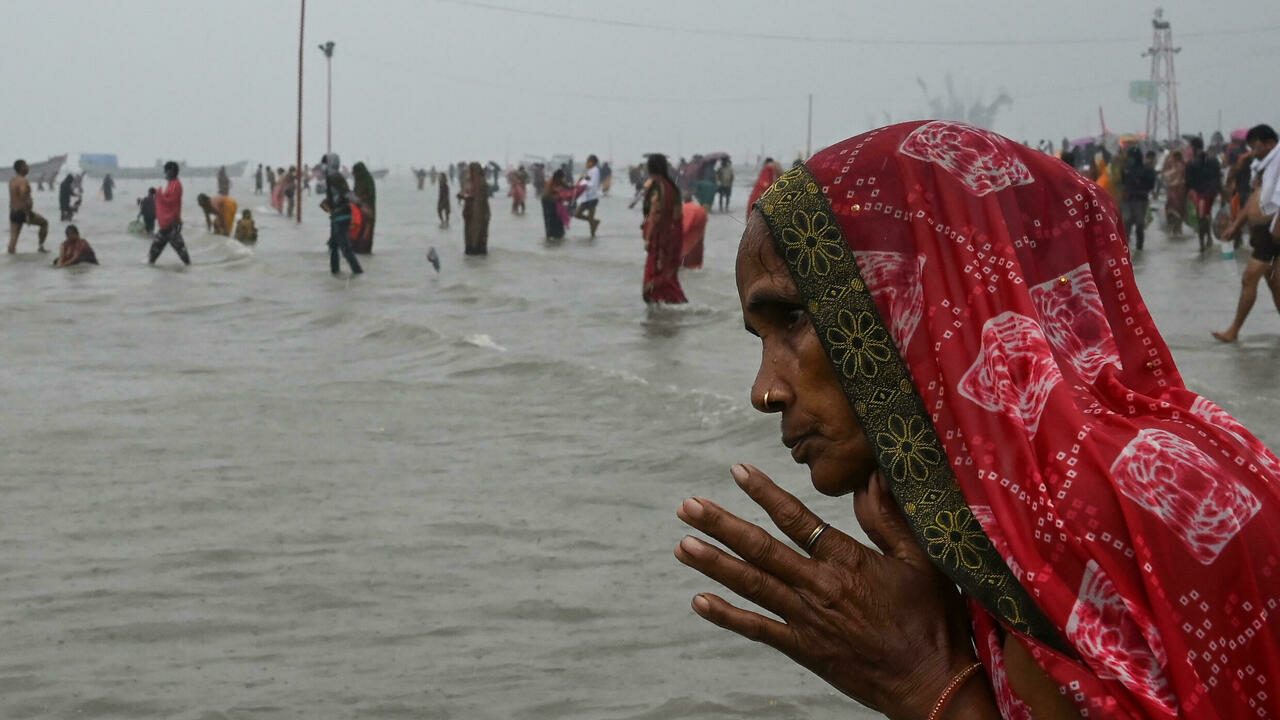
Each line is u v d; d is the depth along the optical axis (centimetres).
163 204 2105
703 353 1009
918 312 113
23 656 408
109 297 1587
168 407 842
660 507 568
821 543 112
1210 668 97
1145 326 116
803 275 116
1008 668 106
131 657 407
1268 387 762
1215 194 1947
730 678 378
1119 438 104
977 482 107
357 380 933
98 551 521
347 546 520
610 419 755
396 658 400
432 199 6322
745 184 8000
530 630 422
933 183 115
